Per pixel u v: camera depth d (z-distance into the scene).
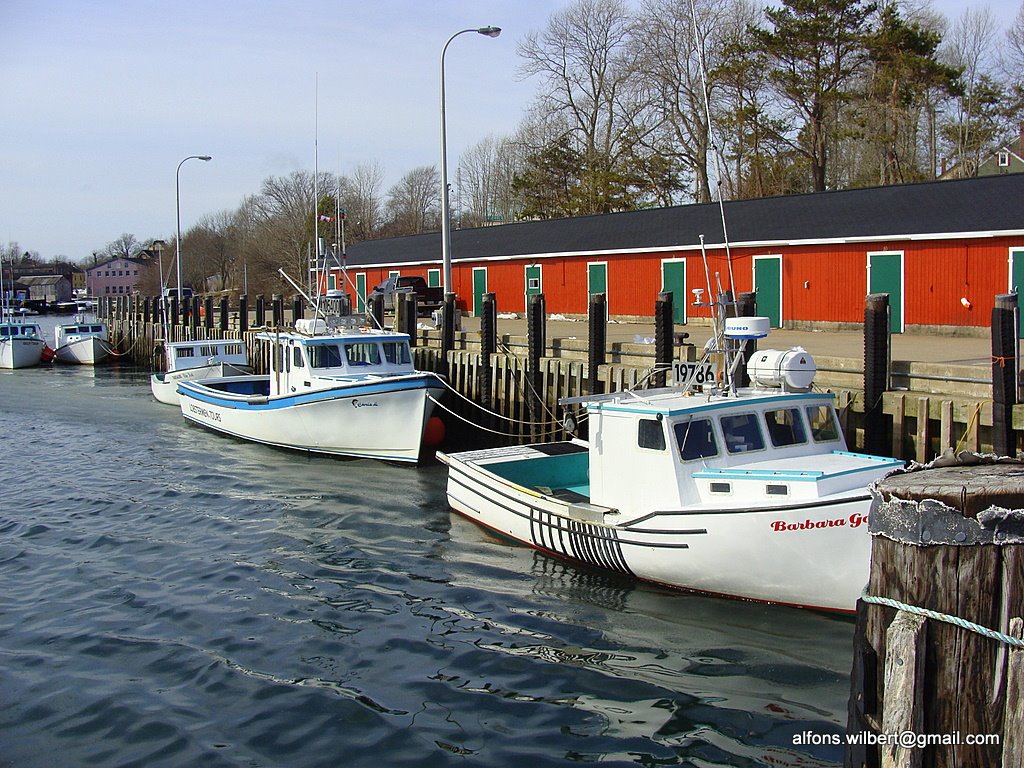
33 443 21.73
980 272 21.16
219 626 9.87
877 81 36.81
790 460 10.18
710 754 7.10
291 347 19.50
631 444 10.56
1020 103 47.34
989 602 3.97
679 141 43.91
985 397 11.33
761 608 9.72
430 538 12.90
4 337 45.00
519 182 53.09
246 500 15.45
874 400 12.20
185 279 87.62
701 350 15.35
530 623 9.75
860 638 4.47
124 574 11.71
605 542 10.81
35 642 9.52
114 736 7.57
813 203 26.59
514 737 7.42
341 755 7.20
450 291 22.03
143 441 21.70
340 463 18.31
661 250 27.58
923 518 4.08
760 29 38.06
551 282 31.92
